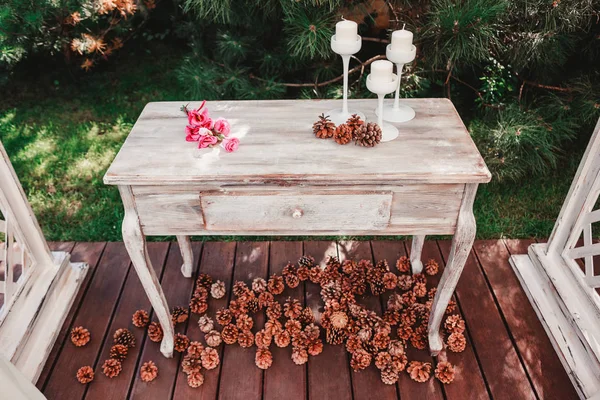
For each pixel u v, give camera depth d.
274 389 1.81
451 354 1.90
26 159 2.88
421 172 1.42
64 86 3.45
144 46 3.75
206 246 2.35
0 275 2.21
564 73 2.68
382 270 2.17
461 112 2.93
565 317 1.92
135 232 1.54
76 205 2.62
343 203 1.48
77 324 2.04
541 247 2.14
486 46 2.22
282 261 2.28
